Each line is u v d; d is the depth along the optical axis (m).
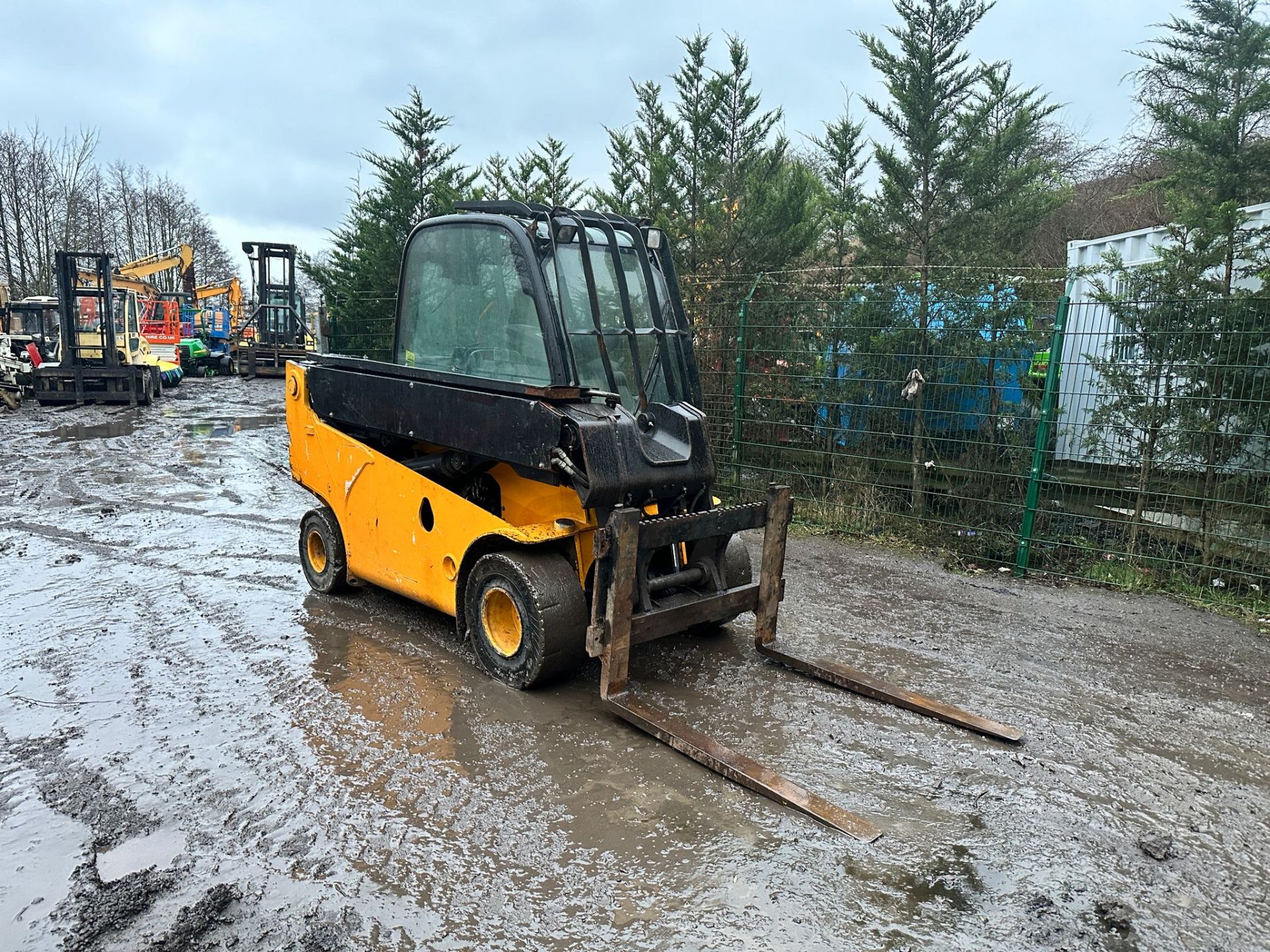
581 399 4.21
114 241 42.94
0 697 4.17
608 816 3.21
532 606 4.14
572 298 4.39
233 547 7.03
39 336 20.59
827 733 3.97
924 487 7.63
